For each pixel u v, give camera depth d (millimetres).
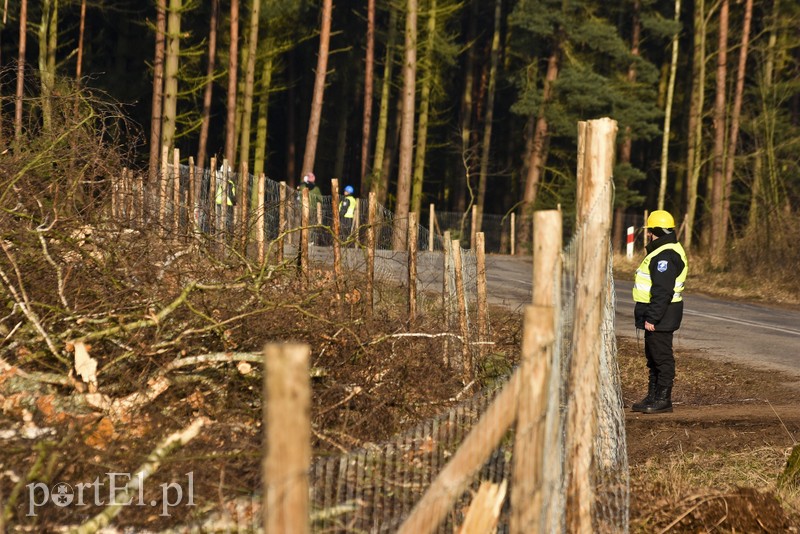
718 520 9539
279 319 12055
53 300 11625
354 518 7723
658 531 9258
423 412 11305
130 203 14531
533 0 63250
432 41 66625
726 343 23078
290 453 4004
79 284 11828
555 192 68500
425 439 9250
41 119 14570
